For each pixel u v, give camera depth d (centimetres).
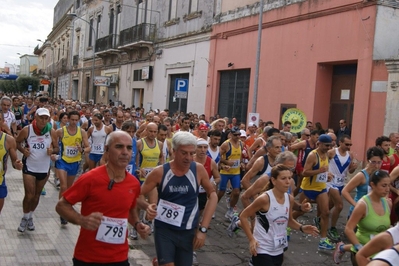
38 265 555
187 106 2300
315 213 984
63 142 759
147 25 2736
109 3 3581
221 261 635
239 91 1930
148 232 390
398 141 888
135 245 675
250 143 1181
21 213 800
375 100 1298
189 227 433
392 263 239
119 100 3231
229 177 862
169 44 2509
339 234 816
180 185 429
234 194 862
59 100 3012
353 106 1407
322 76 1504
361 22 1341
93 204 346
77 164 778
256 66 1567
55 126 1148
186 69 2320
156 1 2716
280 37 1666
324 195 729
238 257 657
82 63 4322
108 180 349
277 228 452
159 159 784
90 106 2291
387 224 468
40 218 775
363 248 335
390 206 493
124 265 358
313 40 1512
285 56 1638
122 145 347
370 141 1309
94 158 1022
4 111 1076
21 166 605
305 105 1533
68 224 746
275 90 1680
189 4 2339
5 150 586
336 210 780
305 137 991
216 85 2069
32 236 672
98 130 1016
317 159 726
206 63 2147
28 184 677
